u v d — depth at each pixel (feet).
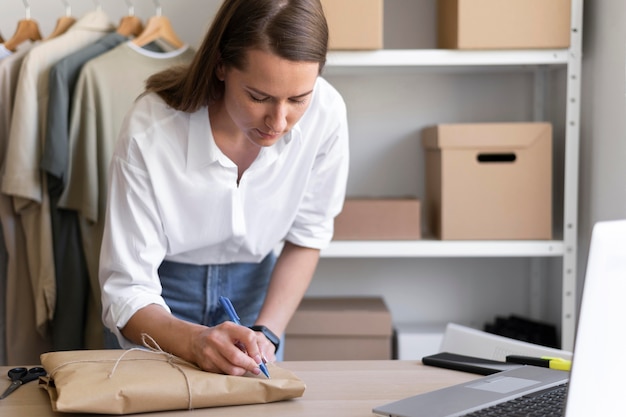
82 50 6.73
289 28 3.66
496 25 6.78
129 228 4.41
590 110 7.18
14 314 6.93
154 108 4.42
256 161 4.61
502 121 8.36
